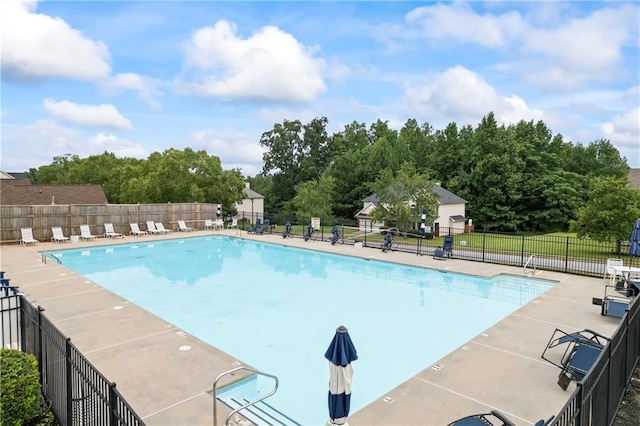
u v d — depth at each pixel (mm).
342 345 4387
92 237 22469
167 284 14250
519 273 14336
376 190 29344
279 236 24250
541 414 5340
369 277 15539
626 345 5812
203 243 23188
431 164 47500
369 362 7926
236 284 14328
